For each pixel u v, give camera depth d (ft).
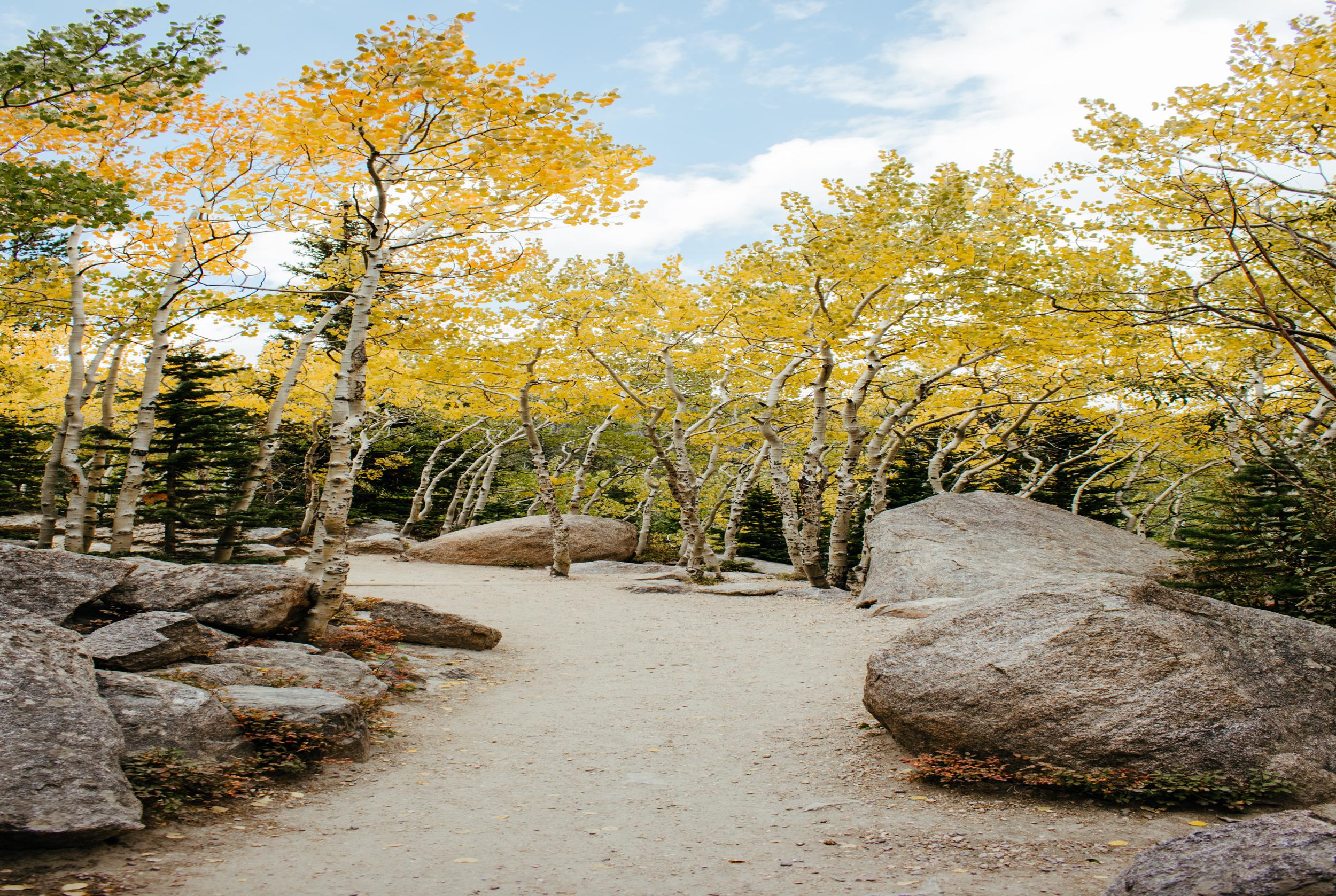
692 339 80.79
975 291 48.85
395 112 33.32
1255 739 19.56
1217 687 20.47
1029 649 22.61
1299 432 54.29
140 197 49.47
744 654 44.09
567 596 67.31
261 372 98.12
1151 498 113.70
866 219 56.95
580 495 108.47
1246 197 38.11
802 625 52.95
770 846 18.11
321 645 34.83
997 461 82.74
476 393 87.56
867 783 22.63
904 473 105.50
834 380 76.79
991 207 57.67
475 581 76.28
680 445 77.92
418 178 36.42
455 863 16.78
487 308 63.52
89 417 100.99
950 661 23.48
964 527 66.95
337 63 30.71
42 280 53.36
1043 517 70.54
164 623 27.40
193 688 22.00
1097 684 21.16
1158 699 20.51
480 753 26.09
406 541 108.37
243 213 46.70
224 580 32.78
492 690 35.09
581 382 77.30
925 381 70.79
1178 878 12.66
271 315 55.36
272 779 21.06
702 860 17.25
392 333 47.39
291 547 92.43
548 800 21.67
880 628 49.29
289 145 38.17
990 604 25.03
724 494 119.24
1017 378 73.20
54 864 14.74
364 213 41.34
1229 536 43.75
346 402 36.40
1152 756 19.72
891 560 63.57
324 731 23.26
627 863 17.04
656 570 91.15
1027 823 18.70
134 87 33.30
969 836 18.03
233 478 68.74
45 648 19.86
